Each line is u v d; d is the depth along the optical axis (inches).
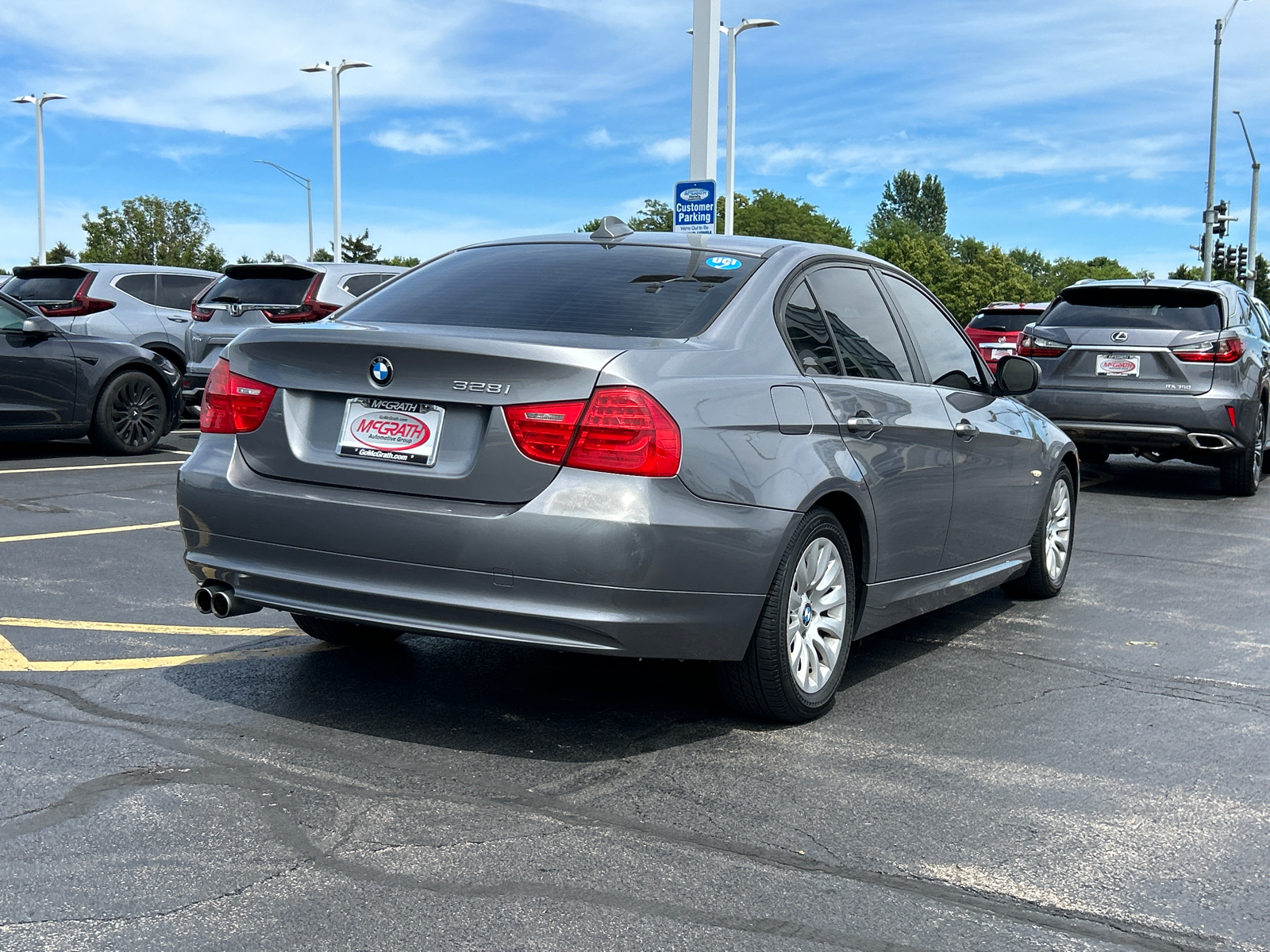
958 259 6417.3
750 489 144.5
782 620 151.6
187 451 470.9
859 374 174.6
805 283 172.4
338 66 1477.6
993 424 208.7
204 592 154.1
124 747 143.3
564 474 134.8
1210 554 301.3
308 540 144.5
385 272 573.9
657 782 137.3
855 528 167.8
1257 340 424.5
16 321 418.3
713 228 553.6
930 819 129.1
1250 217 1555.1
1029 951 101.5
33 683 167.6
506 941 100.2
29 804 125.4
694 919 104.9
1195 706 173.0
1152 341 400.2
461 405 139.8
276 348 151.2
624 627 135.1
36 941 98.0
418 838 119.9
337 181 1492.4
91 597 219.8
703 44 551.2
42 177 1763.0
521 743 149.1
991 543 212.8
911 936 103.3
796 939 102.0
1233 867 119.1
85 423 436.5
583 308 155.6
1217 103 1360.7
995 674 188.2
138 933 99.8
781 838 122.9
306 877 110.7
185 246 3083.2
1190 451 409.1
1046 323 419.8
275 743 146.1
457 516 135.9
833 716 164.6
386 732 151.1
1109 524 348.8
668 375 139.8
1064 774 144.3
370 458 144.0
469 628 138.3
